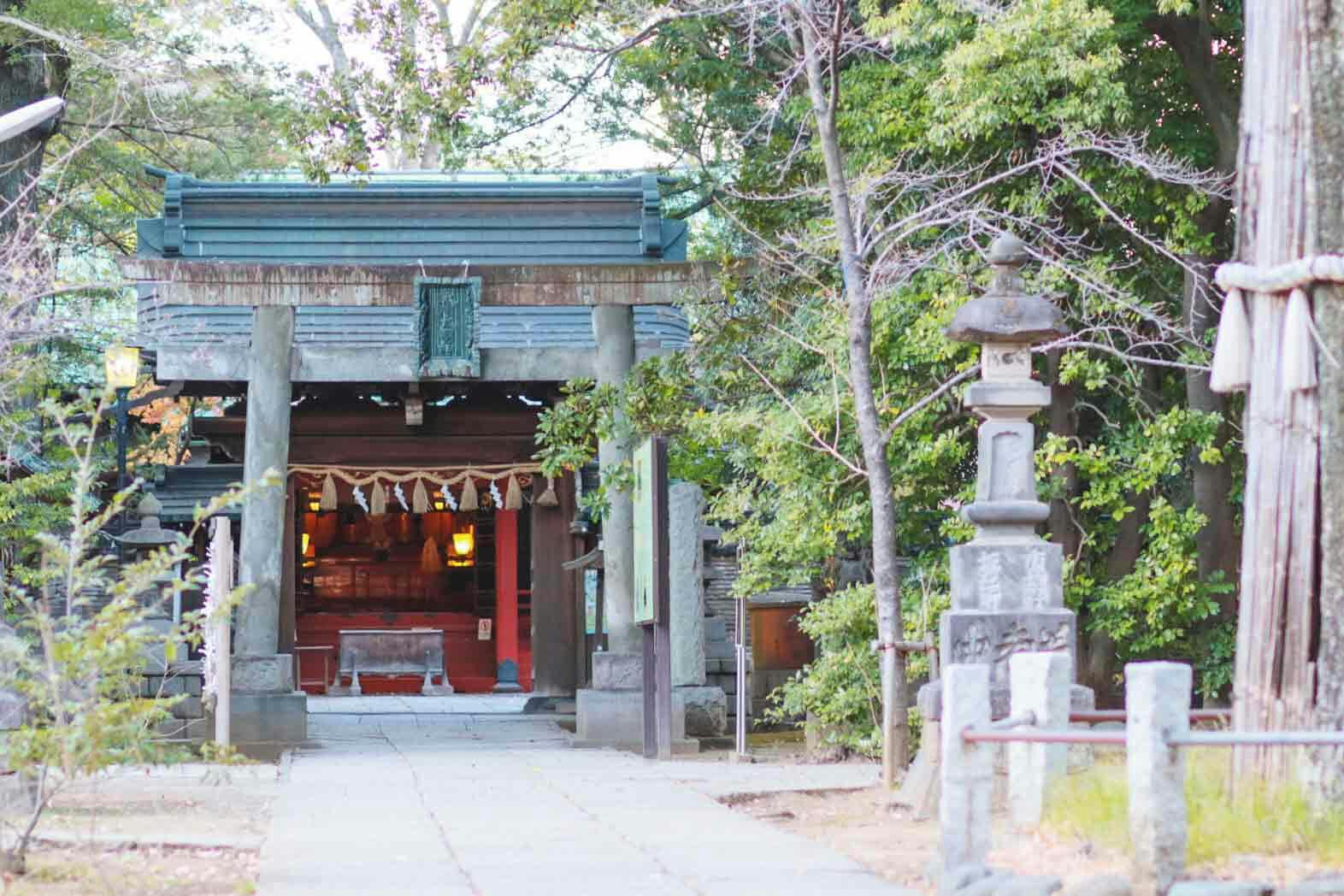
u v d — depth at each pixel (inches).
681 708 663.8
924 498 620.7
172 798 441.1
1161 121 634.8
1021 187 596.7
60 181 673.0
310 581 1296.8
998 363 430.3
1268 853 285.0
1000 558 425.4
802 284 646.5
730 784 484.1
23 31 772.6
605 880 301.3
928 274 585.0
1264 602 328.2
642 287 689.0
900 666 474.6
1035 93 555.2
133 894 290.2
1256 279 332.2
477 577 1288.1
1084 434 666.8
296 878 302.2
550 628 933.8
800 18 521.0
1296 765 317.1
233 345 728.3
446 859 327.3
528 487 1013.2
